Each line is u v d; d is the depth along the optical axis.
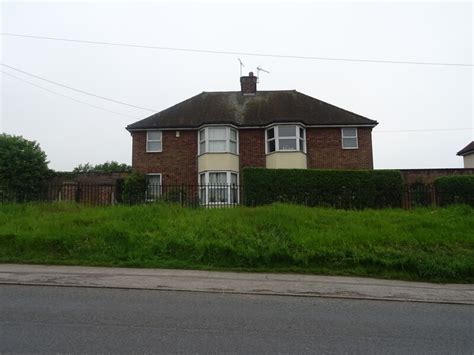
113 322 5.01
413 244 9.64
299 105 23.45
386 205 15.12
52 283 7.14
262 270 8.75
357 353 4.18
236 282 7.59
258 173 15.58
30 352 3.96
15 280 7.31
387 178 15.43
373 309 6.04
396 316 5.68
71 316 5.23
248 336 4.62
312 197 15.16
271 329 4.91
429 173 19.80
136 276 7.85
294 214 11.63
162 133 21.92
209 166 20.36
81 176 22.48
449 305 6.44
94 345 4.20
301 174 15.60
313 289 7.20
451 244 9.69
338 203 15.08
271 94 24.97
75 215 11.60
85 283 7.19
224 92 25.47
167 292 6.76
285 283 7.63
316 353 4.14
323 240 9.69
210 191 18.36
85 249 9.54
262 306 6.02
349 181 15.50
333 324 5.20
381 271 8.77
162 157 21.67
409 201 15.06
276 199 15.29
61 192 16.78
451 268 8.52
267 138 21.27
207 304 6.04
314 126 21.34
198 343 4.34
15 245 9.68
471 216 11.92
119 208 12.58
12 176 21.38
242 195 15.91
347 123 21.41
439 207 13.58
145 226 10.67
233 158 20.88
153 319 5.18
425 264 8.63
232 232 10.23
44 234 9.94
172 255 9.43
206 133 20.70
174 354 4.00
